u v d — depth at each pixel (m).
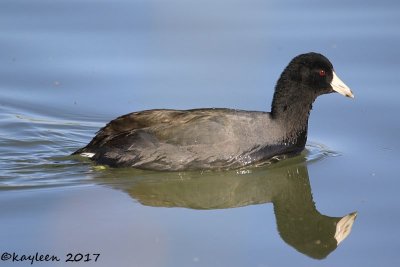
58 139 15.80
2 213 12.15
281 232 12.02
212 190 13.59
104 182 13.46
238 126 14.01
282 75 14.45
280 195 13.47
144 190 13.25
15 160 14.53
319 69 14.32
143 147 13.78
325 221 12.41
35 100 17.14
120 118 14.22
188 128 13.81
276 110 14.45
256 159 14.19
